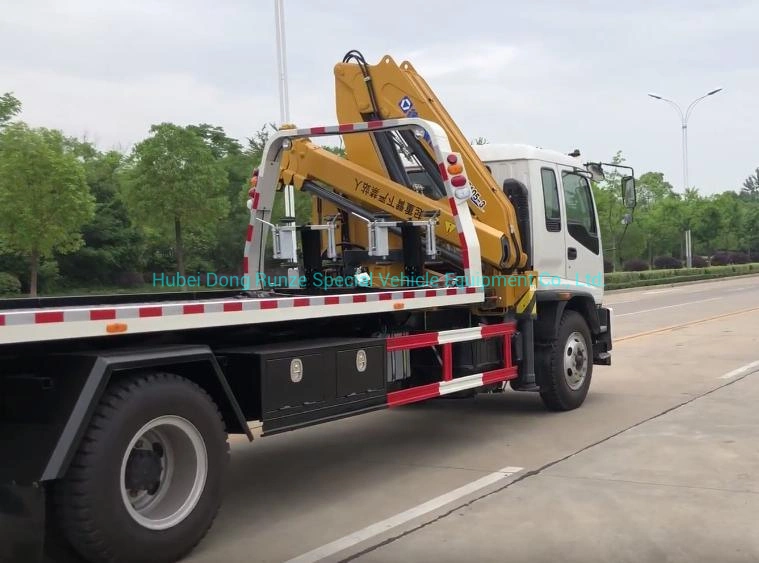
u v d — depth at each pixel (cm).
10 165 2452
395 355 634
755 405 867
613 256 5088
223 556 452
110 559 401
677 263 5484
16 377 411
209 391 477
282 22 1764
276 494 581
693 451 669
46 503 395
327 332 605
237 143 4791
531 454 678
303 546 467
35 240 2505
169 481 444
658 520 496
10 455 400
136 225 3088
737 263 6219
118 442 403
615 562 429
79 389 399
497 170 844
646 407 873
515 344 793
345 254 802
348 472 641
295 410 521
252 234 799
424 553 449
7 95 2616
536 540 465
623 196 940
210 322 462
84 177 2638
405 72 806
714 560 430
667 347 1418
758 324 1808
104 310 406
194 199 2841
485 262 771
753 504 524
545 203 850
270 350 513
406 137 797
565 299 845
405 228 750
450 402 956
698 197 6166
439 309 725
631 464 632
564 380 845
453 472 629
